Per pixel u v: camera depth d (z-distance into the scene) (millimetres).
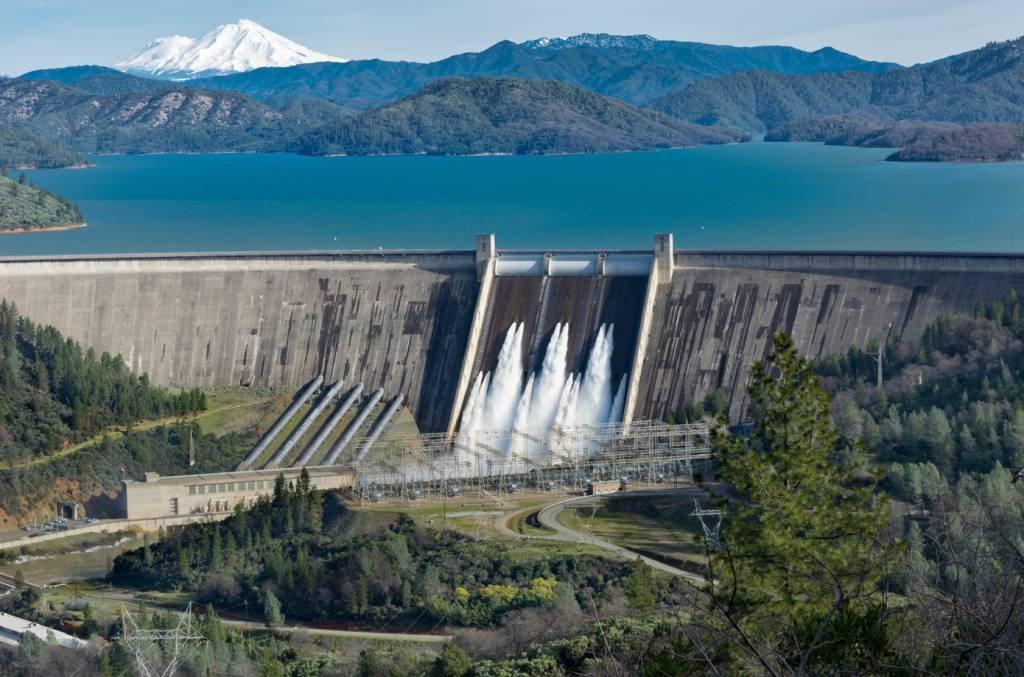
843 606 73312
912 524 132000
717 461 91750
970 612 65625
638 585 154500
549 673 142000
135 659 173125
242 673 172500
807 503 86562
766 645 72500
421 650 180625
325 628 195125
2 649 186750
